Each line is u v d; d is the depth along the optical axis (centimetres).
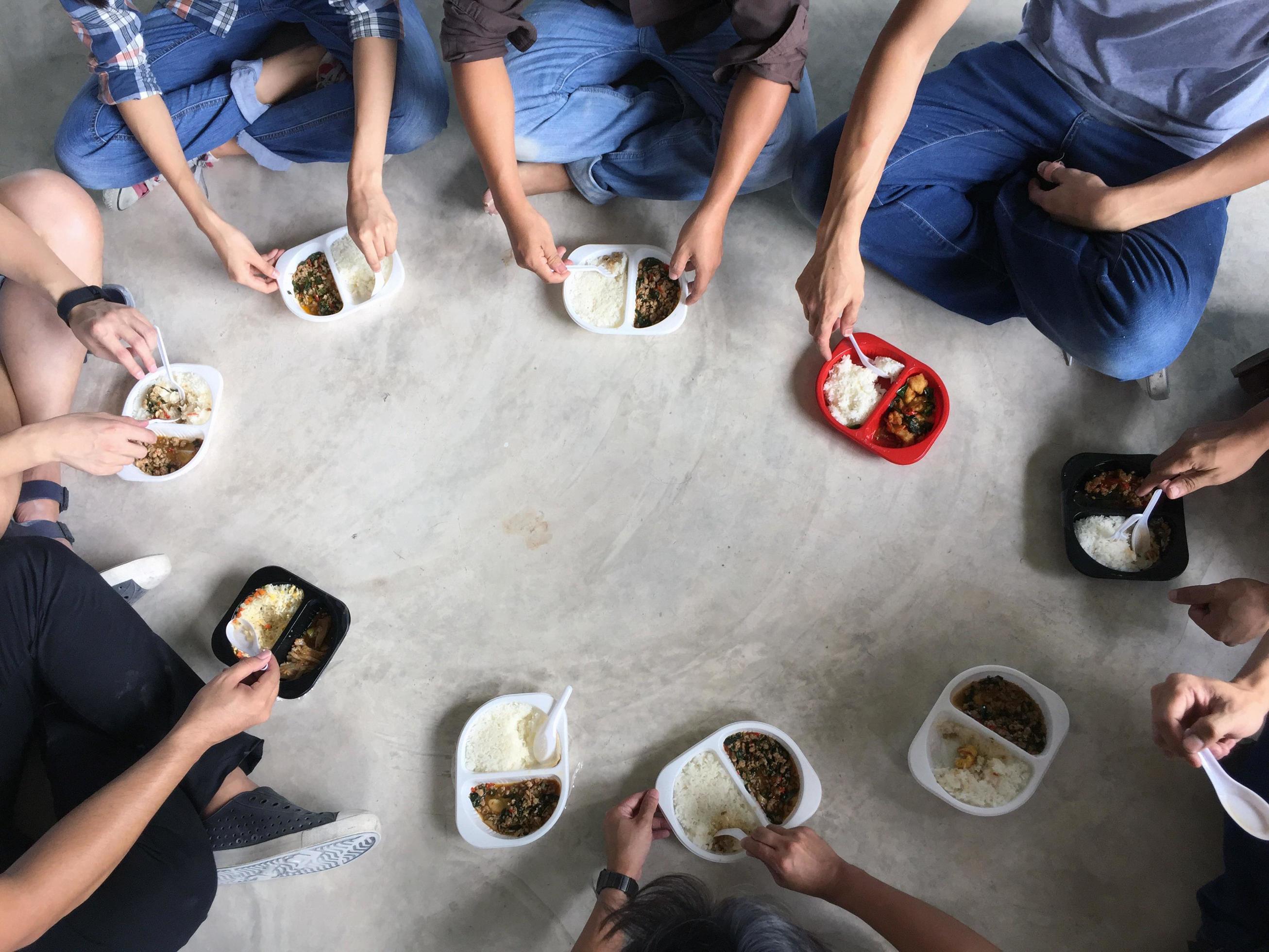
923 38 141
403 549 180
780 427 185
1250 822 129
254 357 192
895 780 165
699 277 175
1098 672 169
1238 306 189
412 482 184
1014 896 159
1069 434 182
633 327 186
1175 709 131
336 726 171
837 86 209
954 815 163
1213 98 149
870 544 178
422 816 166
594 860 162
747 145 158
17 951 120
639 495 182
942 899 159
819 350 188
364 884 163
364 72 167
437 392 189
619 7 174
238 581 179
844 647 173
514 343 191
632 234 198
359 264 190
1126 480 170
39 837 159
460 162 203
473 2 148
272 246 201
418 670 173
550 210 200
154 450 182
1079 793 163
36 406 174
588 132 183
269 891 163
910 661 171
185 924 131
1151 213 149
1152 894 157
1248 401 182
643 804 155
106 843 112
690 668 172
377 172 172
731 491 182
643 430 186
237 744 146
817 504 181
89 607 138
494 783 162
